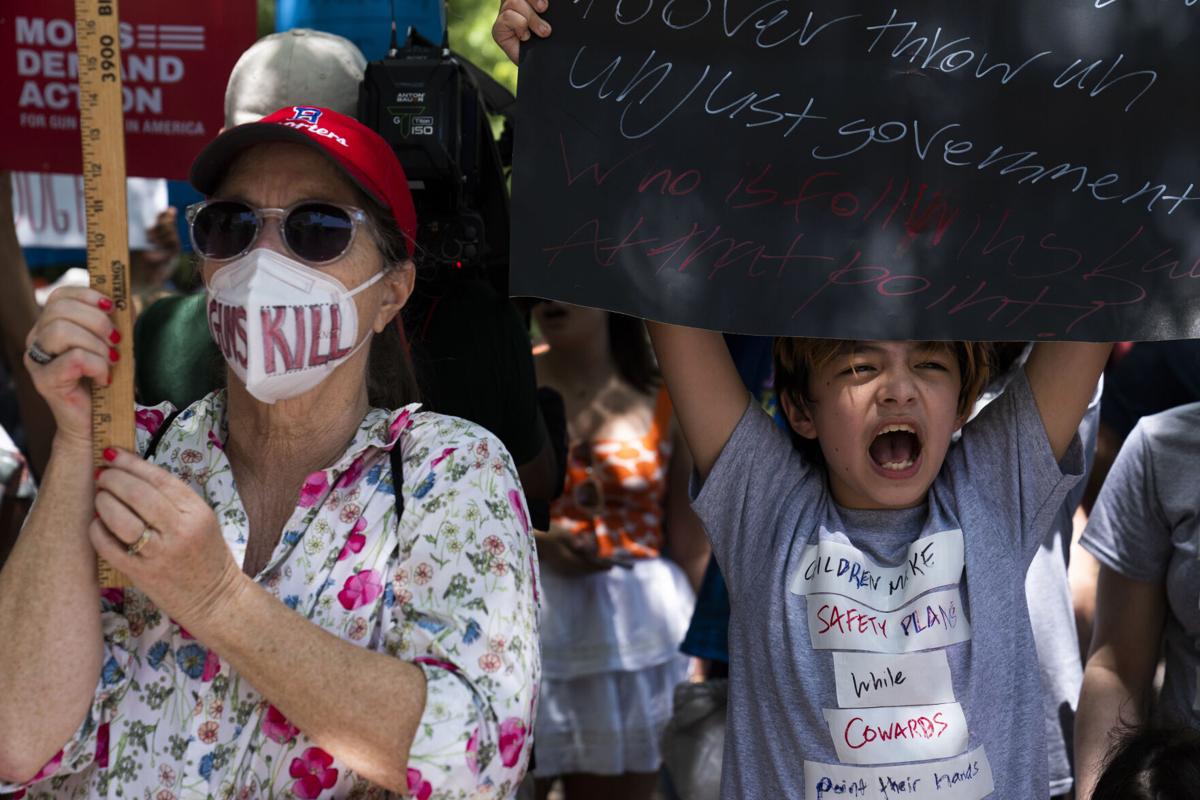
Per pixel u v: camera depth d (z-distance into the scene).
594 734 4.53
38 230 5.01
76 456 1.98
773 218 2.41
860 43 2.42
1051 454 2.53
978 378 2.64
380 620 2.04
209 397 2.28
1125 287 2.37
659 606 4.65
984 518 2.51
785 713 2.46
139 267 5.89
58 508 1.96
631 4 2.45
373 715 1.90
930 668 2.40
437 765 1.88
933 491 2.56
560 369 4.77
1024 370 2.58
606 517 4.68
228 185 2.15
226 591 1.90
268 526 2.15
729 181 2.41
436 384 2.96
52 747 1.96
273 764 2.00
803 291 2.39
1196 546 2.82
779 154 2.41
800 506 2.58
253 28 4.13
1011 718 2.45
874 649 2.41
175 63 4.14
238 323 2.05
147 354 3.21
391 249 2.21
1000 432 2.57
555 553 4.55
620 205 2.41
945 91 2.41
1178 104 2.40
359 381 2.22
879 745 2.38
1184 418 2.92
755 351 3.62
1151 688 3.05
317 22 4.03
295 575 2.05
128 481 1.88
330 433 2.18
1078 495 3.35
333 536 2.07
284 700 1.90
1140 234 2.38
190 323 3.18
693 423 2.62
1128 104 2.40
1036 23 2.41
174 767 2.00
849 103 2.42
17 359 4.20
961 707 2.40
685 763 3.49
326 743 1.91
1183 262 2.37
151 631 2.06
